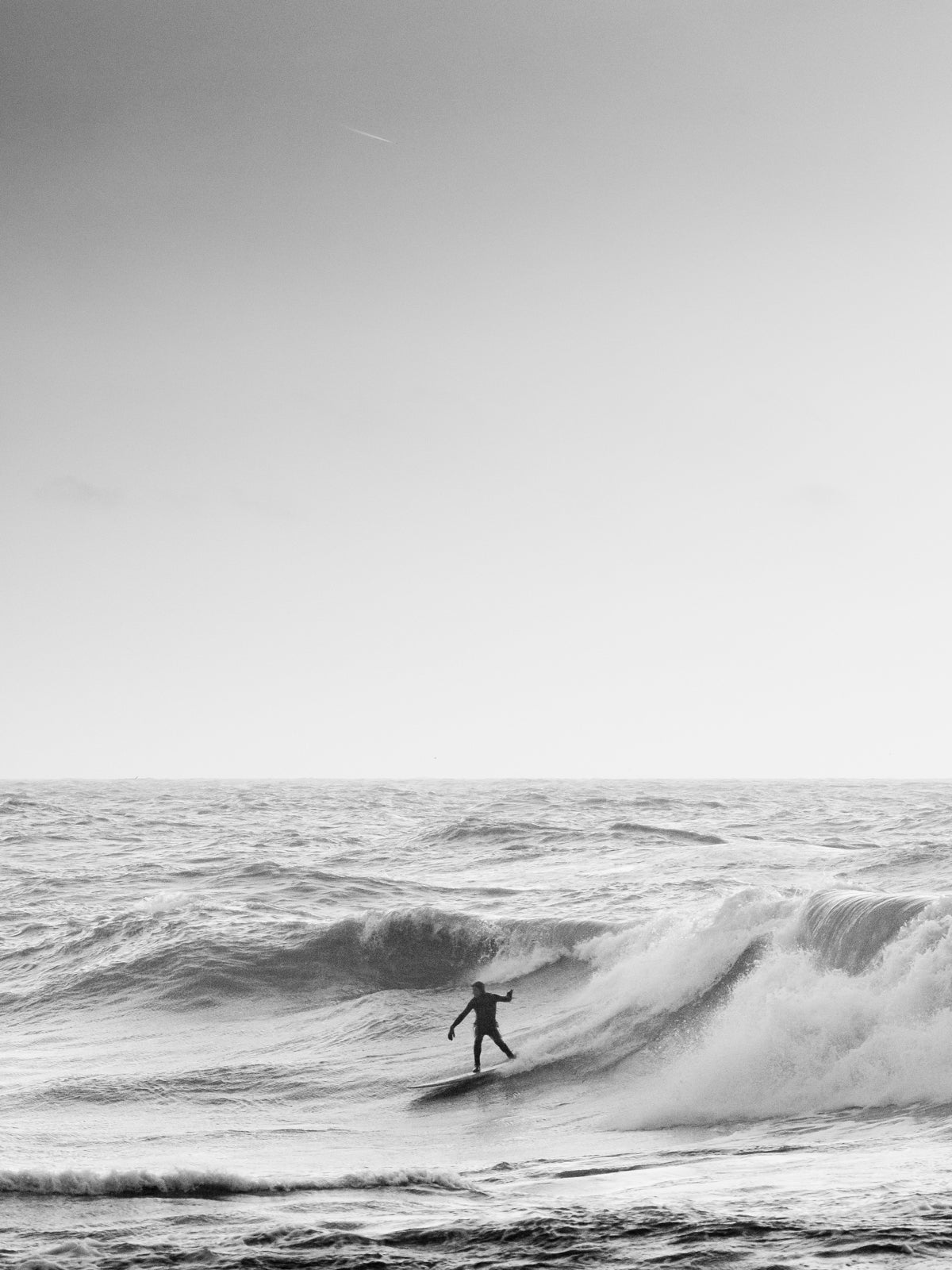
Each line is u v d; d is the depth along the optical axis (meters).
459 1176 10.79
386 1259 7.22
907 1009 13.46
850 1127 11.48
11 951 29.70
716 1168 10.17
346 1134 14.72
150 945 27.38
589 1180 10.12
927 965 13.74
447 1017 21.08
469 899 32.94
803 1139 11.30
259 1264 7.25
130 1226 8.63
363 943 25.09
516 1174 11.08
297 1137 14.57
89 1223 8.81
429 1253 7.29
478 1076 17.16
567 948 22.95
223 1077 18.31
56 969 27.33
